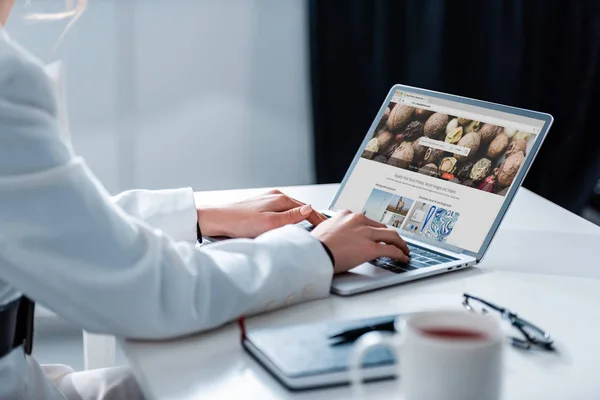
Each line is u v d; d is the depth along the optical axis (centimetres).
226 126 277
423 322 68
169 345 88
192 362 83
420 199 127
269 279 95
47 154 82
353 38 267
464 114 129
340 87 270
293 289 98
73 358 239
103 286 83
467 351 63
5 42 83
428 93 134
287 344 82
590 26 279
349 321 88
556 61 282
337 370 76
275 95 278
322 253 101
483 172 122
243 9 269
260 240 100
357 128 273
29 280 83
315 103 268
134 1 258
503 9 270
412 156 131
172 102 270
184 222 121
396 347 67
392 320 87
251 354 84
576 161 290
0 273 84
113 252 84
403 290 105
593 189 296
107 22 257
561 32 279
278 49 274
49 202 82
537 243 128
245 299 92
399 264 113
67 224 82
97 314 85
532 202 154
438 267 111
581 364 82
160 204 122
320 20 263
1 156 80
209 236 124
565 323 94
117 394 114
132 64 263
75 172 84
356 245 106
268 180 285
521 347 86
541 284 108
